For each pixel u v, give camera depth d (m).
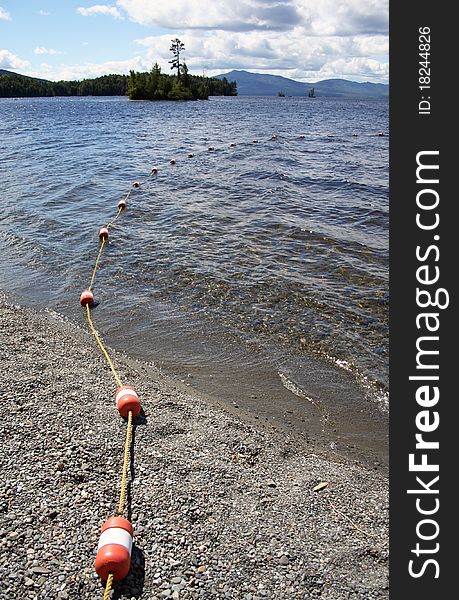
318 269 11.14
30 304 9.73
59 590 3.71
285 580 4.02
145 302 9.78
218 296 9.97
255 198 17.28
